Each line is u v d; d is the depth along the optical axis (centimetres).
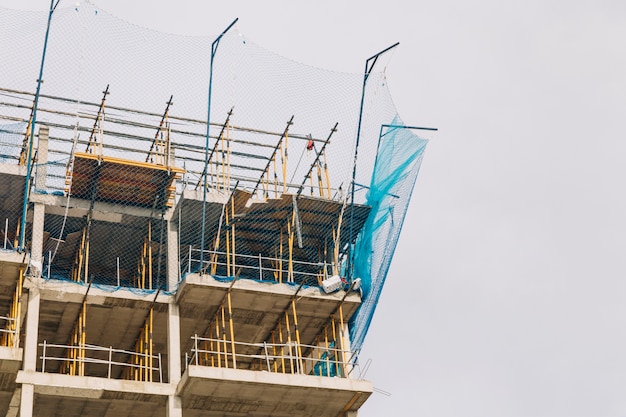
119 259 6022
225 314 5484
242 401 5156
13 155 5800
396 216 5372
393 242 5341
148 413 5138
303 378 5125
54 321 5341
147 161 6038
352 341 5500
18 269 5109
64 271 6038
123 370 5756
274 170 5912
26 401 4828
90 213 5631
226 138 5938
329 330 5622
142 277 5925
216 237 5869
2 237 5769
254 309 5466
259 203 5606
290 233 5709
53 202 5631
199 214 5778
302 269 5903
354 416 5278
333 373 5553
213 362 5375
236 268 5975
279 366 5803
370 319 5397
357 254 5600
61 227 5759
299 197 5556
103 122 5812
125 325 5431
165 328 5459
